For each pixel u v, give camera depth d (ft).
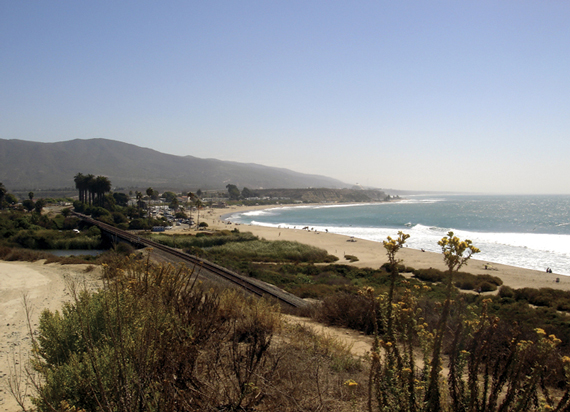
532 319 37.32
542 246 206.39
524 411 6.67
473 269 133.39
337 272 123.13
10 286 49.26
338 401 10.64
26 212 318.86
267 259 159.33
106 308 10.21
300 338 19.58
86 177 375.04
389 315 7.82
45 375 10.18
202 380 9.78
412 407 6.97
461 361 7.62
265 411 9.62
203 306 14.10
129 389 8.39
